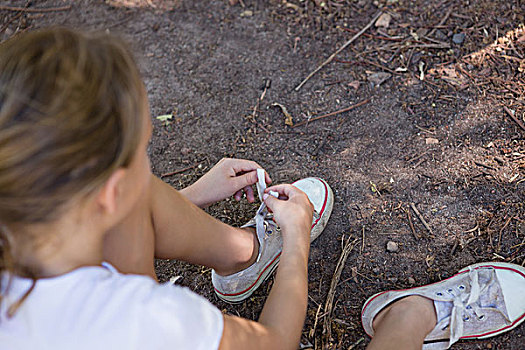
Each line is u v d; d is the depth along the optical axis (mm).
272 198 1411
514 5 2275
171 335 790
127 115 719
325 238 1755
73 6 2562
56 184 668
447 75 2104
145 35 2416
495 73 2072
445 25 2271
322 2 2453
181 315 810
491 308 1462
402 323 1365
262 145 2012
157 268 1764
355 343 1519
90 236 792
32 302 748
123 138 717
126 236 1041
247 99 2154
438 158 1875
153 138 2084
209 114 2129
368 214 1784
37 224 703
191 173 1967
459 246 1667
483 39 2191
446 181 1813
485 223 1699
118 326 758
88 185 691
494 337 1474
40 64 673
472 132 1920
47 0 2590
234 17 2459
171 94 2207
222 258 1432
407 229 1729
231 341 899
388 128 1987
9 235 722
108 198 747
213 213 1855
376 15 2369
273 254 1597
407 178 1845
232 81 2221
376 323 1447
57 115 649
